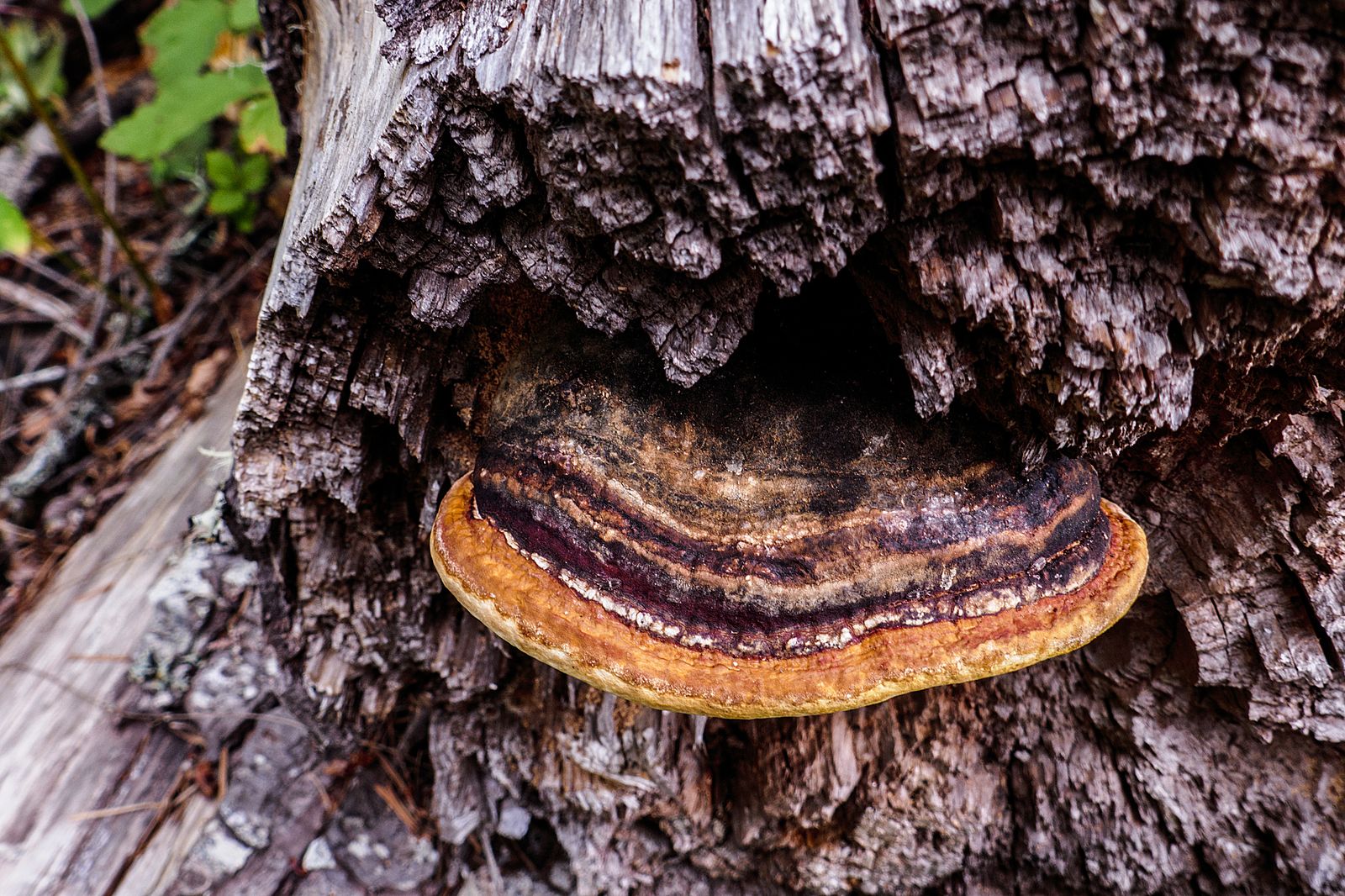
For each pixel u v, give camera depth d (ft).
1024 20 1.22
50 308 2.95
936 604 1.42
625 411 1.46
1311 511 1.54
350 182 1.35
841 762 1.76
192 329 2.77
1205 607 1.64
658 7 1.25
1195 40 1.19
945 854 1.83
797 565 1.42
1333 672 1.60
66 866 1.92
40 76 3.21
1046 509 1.44
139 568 2.25
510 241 1.39
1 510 2.51
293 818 1.94
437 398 1.60
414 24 1.33
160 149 2.13
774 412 1.45
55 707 2.04
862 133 1.24
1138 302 1.31
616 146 1.28
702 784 1.84
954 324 1.36
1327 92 1.21
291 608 1.76
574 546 1.43
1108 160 1.25
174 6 2.22
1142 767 1.74
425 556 1.72
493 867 1.97
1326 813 1.67
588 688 1.75
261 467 1.60
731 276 1.35
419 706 1.94
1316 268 1.25
